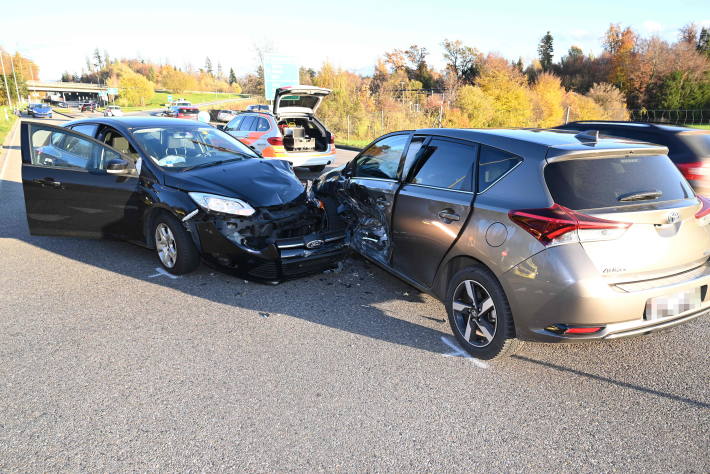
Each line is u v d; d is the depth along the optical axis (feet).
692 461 7.61
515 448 7.92
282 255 14.10
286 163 17.95
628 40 202.59
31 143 18.03
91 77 591.37
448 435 8.22
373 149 15.30
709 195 18.62
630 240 8.66
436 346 11.25
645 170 9.59
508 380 9.89
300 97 36.42
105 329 12.00
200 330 11.95
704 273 9.50
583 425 8.50
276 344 11.28
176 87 410.31
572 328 8.71
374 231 14.03
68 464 7.46
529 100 143.74
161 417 8.61
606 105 169.27
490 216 9.77
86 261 17.08
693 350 11.09
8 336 11.62
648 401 9.18
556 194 8.96
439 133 12.37
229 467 7.41
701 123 157.17
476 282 10.22
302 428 8.35
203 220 14.24
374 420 8.59
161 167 15.81
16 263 16.89
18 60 298.56
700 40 210.18
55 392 9.36
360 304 13.58
